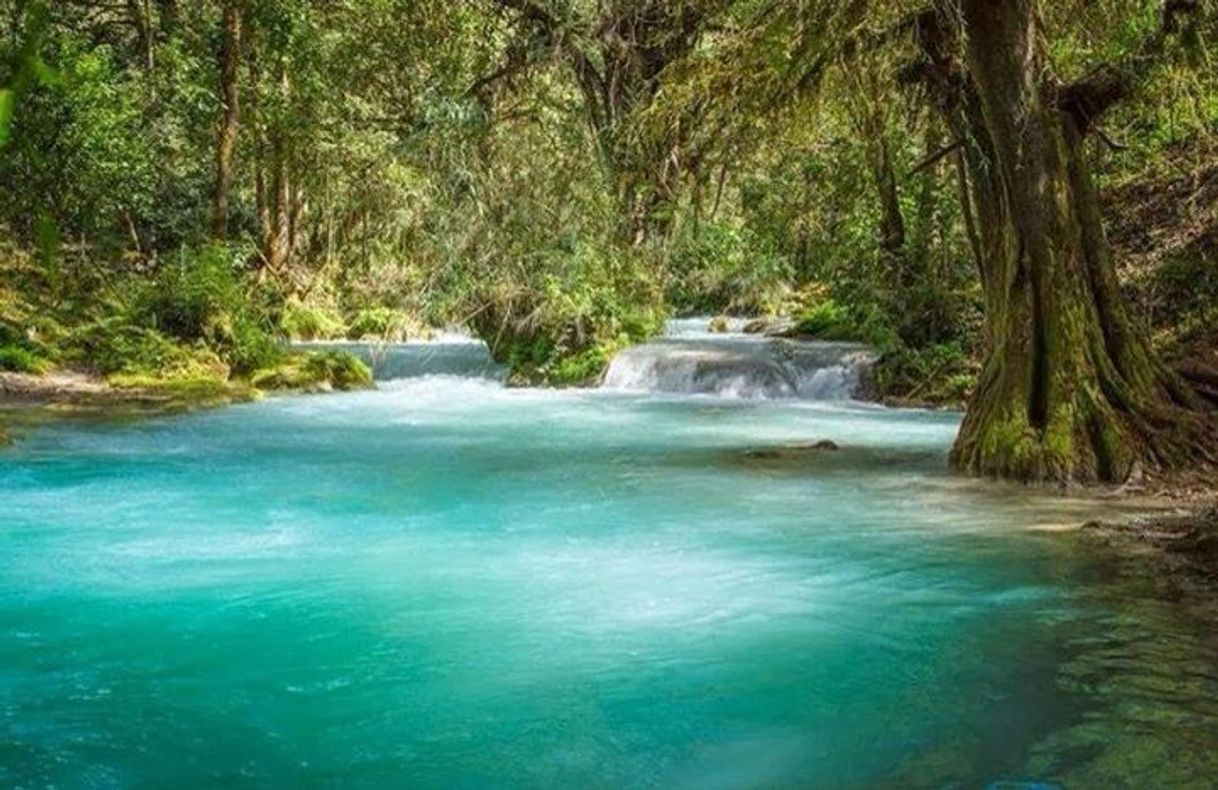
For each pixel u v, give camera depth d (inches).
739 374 800.3
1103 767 180.5
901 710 207.8
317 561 321.7
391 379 904.3
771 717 206.5
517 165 809.5
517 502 414.6
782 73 455.2
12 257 958.4
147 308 881.5
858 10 439.5
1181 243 689.6
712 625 261.0
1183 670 225.5
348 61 963.3
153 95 1056.2
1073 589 285.9
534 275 831.7
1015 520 371.2
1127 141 764.0
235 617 267.4
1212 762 181.8
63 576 303.3
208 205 1263.5
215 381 811.4
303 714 208.8
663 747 193.6
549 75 832.3
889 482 448.5
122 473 475.8
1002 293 462.6
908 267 832.9
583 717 207.2
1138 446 428.8
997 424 453.7
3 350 815.7
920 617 264.8
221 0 1003.3
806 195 882.1
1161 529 352.8
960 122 478.3
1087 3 500.4
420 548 338.6
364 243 1091.3
